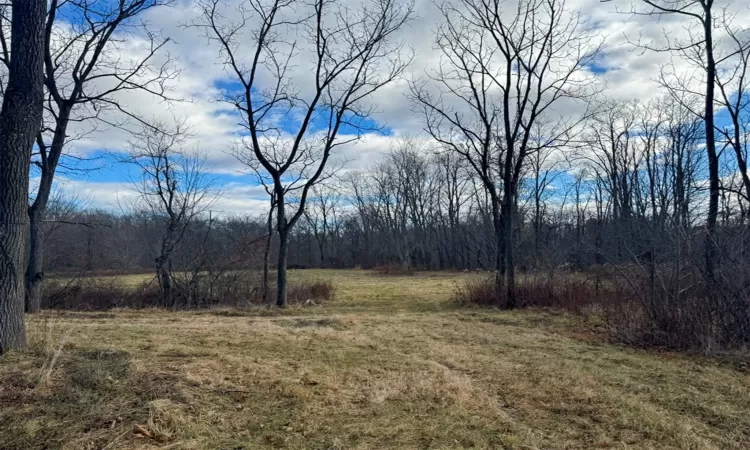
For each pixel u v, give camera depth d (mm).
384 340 8555
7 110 5766
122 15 12344
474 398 5371
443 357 7281
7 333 5656
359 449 4055
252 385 5340
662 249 9125
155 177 17016
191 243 17000
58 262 17469
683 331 8258
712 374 6660
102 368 5332
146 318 12445
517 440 4305
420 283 29391
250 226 20312
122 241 27656
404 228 50281
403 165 51719
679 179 24938
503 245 15445
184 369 5523
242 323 10656
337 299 19031
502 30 14609
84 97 12320
